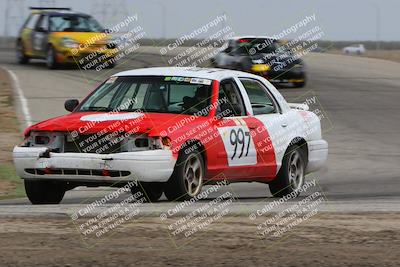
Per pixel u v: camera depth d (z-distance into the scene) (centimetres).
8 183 2983
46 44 6788
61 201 2531
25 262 1462
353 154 3919
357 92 6188
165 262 1474
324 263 1476
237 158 2408
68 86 5678
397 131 4594
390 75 7575
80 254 1529
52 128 2238
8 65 7275
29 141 2277
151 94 2384
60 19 6825
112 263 1464
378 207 2125
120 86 2438
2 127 4128
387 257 1523
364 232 1744
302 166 2697
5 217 1894
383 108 5428
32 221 1847
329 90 6269
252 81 2592
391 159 3794
